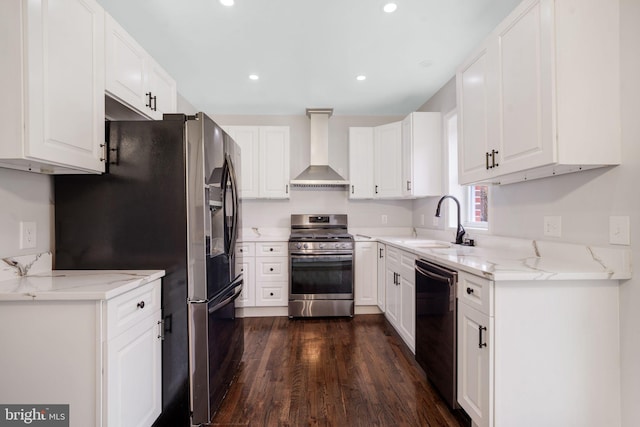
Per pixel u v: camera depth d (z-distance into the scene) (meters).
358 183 3.76
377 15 2.00
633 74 1.26
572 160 1.29
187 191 1.61
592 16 1.29
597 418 1.32
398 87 3.17
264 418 1.70
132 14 1.97
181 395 1.60
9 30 1.12
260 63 2.65
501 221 2.16
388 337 2.82
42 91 1.18
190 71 2.79
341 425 1.64
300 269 3.35
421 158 3.17
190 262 1.61
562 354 1.33
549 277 1.29
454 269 1.68
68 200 1.60
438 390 1.86
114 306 1.22
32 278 1.40
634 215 1.26
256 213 3.98
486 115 1.74
